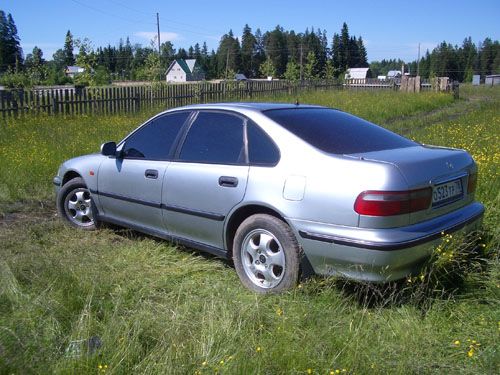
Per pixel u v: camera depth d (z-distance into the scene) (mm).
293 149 3947
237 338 3244
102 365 2957
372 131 4520
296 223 3779
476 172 4410
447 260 3789
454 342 3193
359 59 112188
